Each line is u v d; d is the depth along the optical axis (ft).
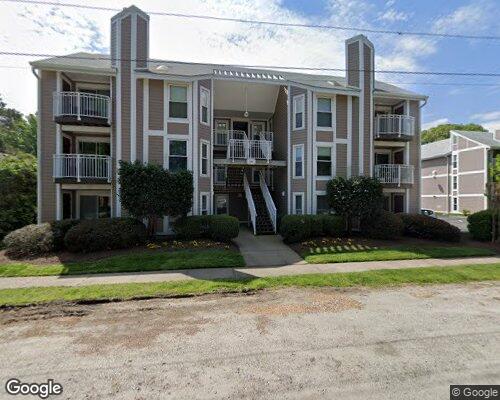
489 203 49.42
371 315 17.71
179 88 45.75
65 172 42.01
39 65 41.39
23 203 46.80
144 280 24.90
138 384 10.99
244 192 58.59
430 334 15.11
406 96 54.34
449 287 23.65
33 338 14.92
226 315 17.81
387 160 60.34
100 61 47.19
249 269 29.01
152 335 15.14
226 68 57.16
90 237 33.45
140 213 37.14
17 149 96.58
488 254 35.81
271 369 11.94
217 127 60.59
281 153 55.06
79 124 43.78
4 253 32.94
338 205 44.68
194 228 40.57
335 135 50.65
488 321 16.80
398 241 42.63
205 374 11.62
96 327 16.21
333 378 11.28
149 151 44.21
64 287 22.84
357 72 51.39
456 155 98.02
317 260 32.40
